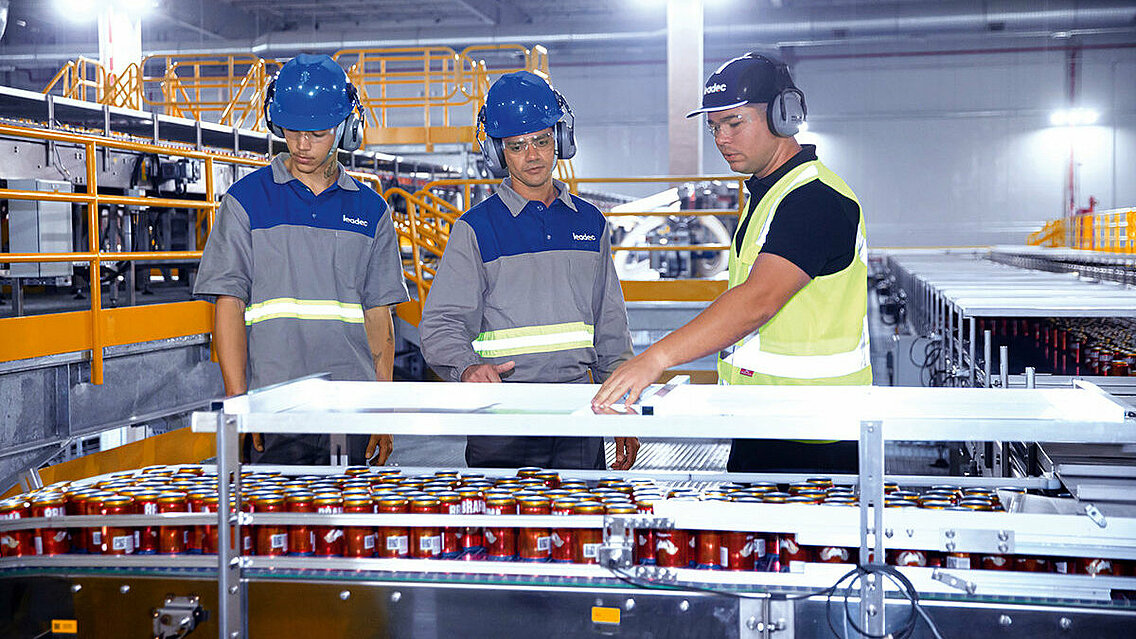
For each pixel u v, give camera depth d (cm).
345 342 313
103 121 709
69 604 195
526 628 183
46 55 2258
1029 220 2492
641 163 2594
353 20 2489
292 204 307
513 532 193
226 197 305
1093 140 2445
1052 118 2458
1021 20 2177
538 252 302
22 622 197
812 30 2227
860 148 2548
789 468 250
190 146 767
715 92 237
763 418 173
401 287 327
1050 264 1105
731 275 254
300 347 307
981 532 173
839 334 237
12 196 414
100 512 201
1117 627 168
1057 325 590
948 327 584
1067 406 189
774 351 240
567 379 304
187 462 500
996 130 2491
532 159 290
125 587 193
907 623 174
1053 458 253
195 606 189
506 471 238
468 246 298
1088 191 2458
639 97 2578
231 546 188
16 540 199
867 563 173
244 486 214
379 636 187
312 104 289
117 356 454
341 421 180
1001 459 382
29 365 399
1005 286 589
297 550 194
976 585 172
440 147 1155
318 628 189
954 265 1087
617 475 234
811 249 216
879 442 170
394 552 193
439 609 185
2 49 2264
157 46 2317
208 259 301
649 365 195
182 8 2136
